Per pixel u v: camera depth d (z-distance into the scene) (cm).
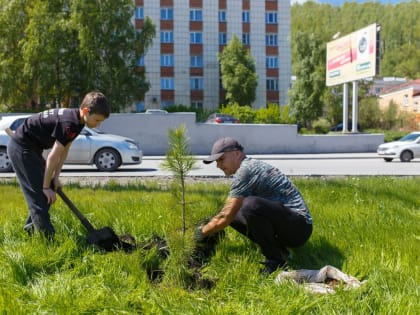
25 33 4244
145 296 355
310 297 340
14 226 508
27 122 463
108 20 4297
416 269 395
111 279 379
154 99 5966
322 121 5578
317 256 452
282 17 6275
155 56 5956
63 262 416
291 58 6300
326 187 892
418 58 11088
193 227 408
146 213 584
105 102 439
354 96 3381
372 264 414
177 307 328
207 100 6097
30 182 461
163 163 403
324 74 5750
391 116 5800
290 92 5934
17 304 321
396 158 2209
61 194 471
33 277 387
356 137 2970
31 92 4266
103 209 610
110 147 1485
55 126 445
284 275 390
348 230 533
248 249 458
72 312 317
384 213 645
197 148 2736
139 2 5906
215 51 6112
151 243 457
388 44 13325
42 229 461
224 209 418
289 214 426
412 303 321
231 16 6138
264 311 318
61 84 4244
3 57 4184
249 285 373
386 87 10369
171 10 5978
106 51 4378
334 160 2284
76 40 4306
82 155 1470
